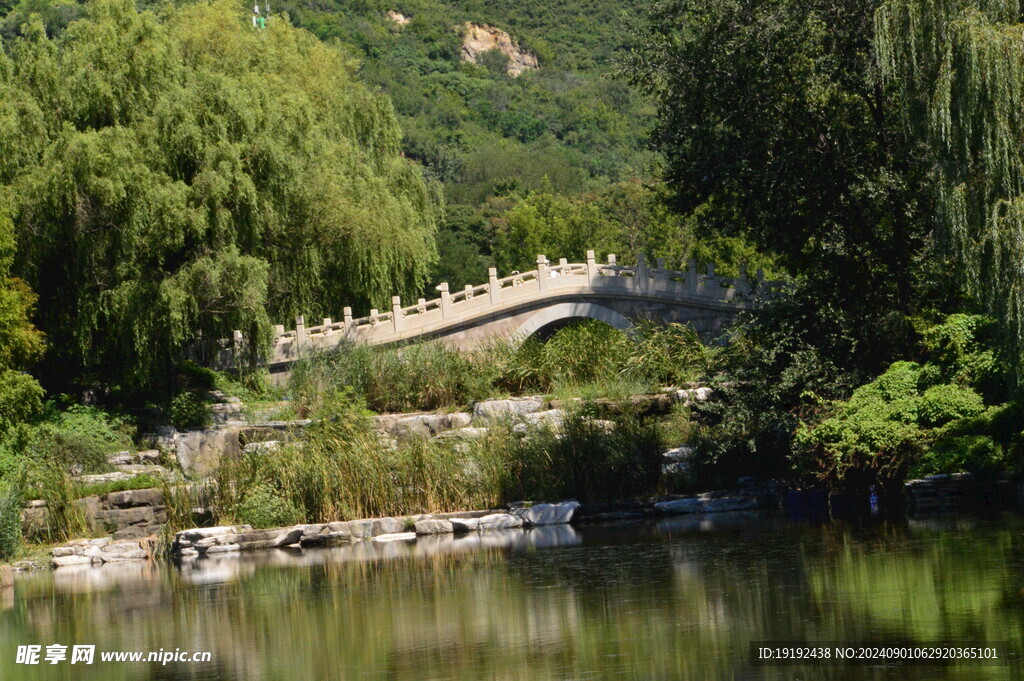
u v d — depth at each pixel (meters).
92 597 20.72
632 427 29.75
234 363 38.94
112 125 33.56
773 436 28.75
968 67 20.89
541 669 12.91
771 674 12.02
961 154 21.23
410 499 28.00
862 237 31.39
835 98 33.12
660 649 13.37
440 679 12.80
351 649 14.70
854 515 23.56
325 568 22.36
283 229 37.72
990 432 23.56
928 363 25.97
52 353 34.38
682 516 26.88
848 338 28.75
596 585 17.86
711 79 34.56
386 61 162.88
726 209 37.97
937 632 13.02
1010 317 20.14
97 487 28.12
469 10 185.62
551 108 159.62
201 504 28.12
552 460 28.42
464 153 139.12
